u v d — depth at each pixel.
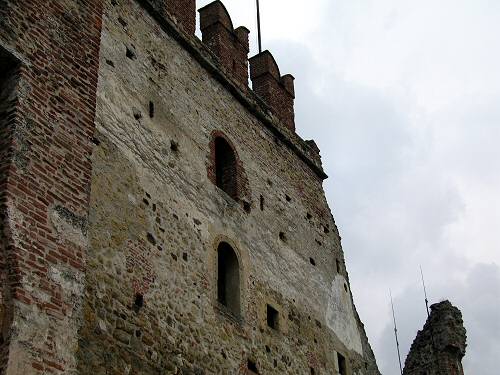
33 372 9.37
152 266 13.31
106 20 14.86
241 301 15.70
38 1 11.89
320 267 19.66
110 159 13.33
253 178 18.09
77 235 10.88
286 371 16.23
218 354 14.21
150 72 15.68
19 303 9.50
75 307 10.38
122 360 11.73
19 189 10.23
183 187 15.20
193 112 16.66
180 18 17.53
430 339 24.19
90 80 12.38
